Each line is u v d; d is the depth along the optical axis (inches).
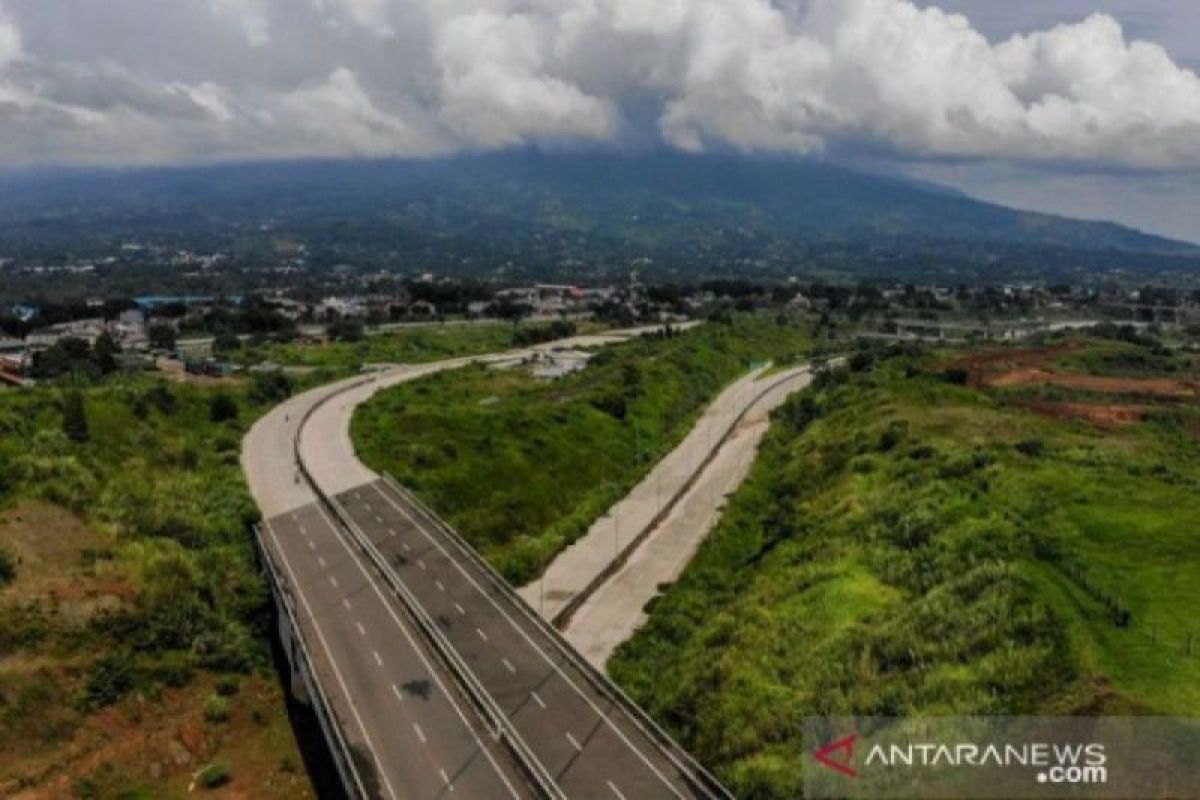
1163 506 3208.7
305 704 2802.7
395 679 2561.5
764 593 3161.9
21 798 2365.9
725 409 7003.0
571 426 5689.0
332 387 6624.0
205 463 4549.7
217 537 3612.2
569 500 4864.7
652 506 4628.4
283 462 4719.5
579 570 3767.2
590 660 3021.7
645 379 7126.0
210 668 2947.8
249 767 2600.9
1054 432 4635.8
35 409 4394.7
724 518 4377.5
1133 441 4557.1
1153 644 2271.2
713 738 2385.6
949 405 5280.5
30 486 3388.3
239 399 5871.1
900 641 2506.2
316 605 3043.8
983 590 2630.4
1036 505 3216.0
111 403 4776.1
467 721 2357.3
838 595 2915.8
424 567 3395.7
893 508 3464.6
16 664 2679.6
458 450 4909.0
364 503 4089.6
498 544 4180.6
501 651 2755.9
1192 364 7377.0
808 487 4493.1
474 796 2048.5
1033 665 2217.0
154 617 2999.5
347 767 2110.0
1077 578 2647.6
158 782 2529.5
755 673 2608.3
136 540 3314.5
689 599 3398.1
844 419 5383.9
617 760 2203.5
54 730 2581.2
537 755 2217.0
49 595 2896.2
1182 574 2662.4
